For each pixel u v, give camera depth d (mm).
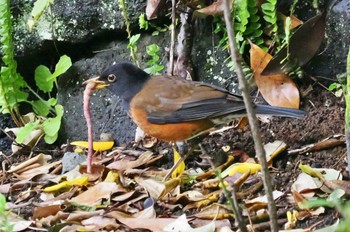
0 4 10984
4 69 11297
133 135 11320
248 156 10141
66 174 10008
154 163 10312
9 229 7852
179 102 9617
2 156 11312
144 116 9781
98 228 8359
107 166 10188
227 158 10023
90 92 10141
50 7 11523
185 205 8969
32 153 11320
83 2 11453
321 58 10773
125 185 9359
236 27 10734
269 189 6355
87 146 11102
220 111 9469
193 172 9938
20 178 10367
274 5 10469
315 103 10727
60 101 11820
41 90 12016
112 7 11430
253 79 10883
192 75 11320
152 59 11227
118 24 11477
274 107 9477
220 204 8586
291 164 9750
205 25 11266
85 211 8898
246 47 11023
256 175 9492
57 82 11844
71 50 11930
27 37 11688
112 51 11727
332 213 8328
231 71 11117
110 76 10008
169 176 9641
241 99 9570
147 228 8250
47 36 11633
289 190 9023
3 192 9875
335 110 10484
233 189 6707
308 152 9914
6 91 11406
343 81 10438
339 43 10570
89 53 11883
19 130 11062
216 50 11211
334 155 9773
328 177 9164
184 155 9977
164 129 9734
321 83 10859
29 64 12062
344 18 10453
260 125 10594
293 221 8234
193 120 9586
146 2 11289
